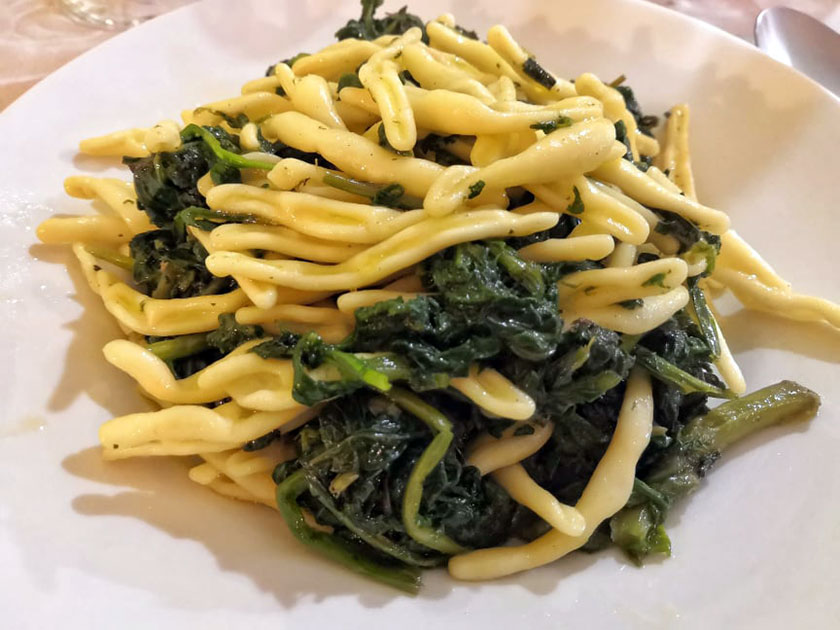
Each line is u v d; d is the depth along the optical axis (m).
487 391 0.13
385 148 0.14
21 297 0.16
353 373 0.12
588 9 0.22
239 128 0.17
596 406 0.15
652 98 0.21
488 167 0.13
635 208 0.15
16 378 0.14
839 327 0.16
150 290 0.17
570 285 0.14
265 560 0.13
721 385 0.16
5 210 0.17
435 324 0.13
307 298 0.14
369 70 0.15
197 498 0.14
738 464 0.15
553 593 0.13
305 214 0.14
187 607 0.12
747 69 0.20
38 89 0.18
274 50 0.21
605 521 0.14
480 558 0.14
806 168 0.19
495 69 0.17
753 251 0.17
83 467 0.14
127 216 0.17
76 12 0.26
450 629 0.13
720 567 0.13
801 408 0.15
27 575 0.11
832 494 0.14
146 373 0.14
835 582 0.12
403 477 0.13
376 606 0.13
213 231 0.14
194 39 0.21
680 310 0.16
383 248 0.13
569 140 0.13
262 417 0.13
